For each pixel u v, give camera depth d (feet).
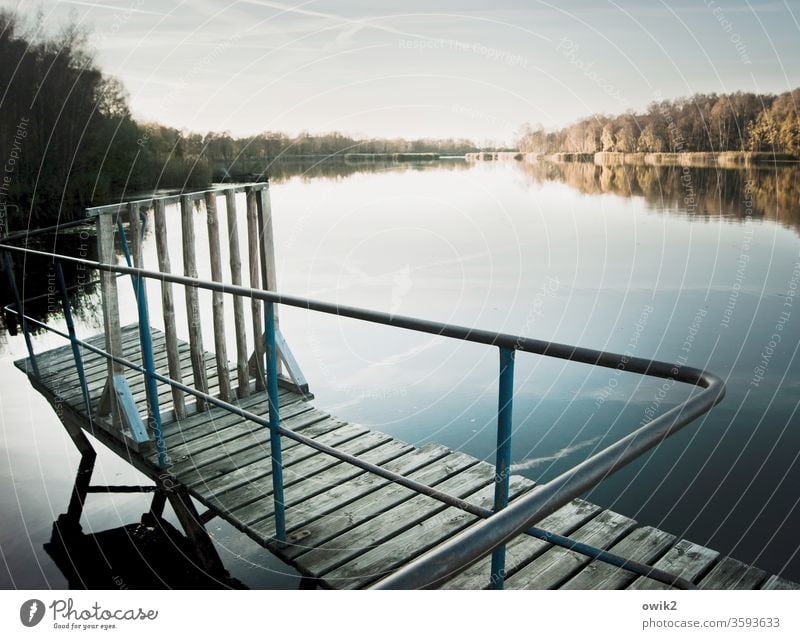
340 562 8.72
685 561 8.20
